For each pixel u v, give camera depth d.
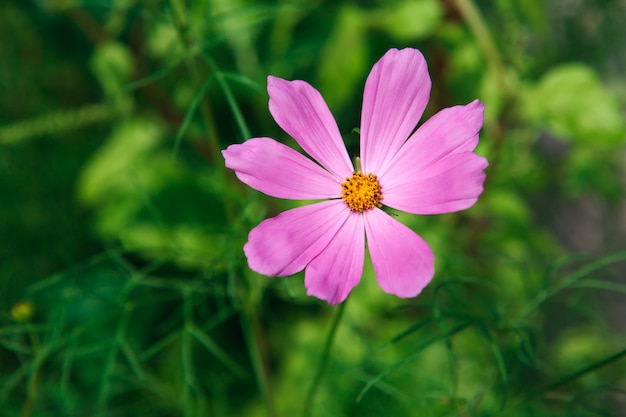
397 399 0.37
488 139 0.41
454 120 0.27
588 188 0.46
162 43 0.44
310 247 0.27
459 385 0.37
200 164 0.48
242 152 0.27
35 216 0.47
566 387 0.37
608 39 0.47
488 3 0.46
